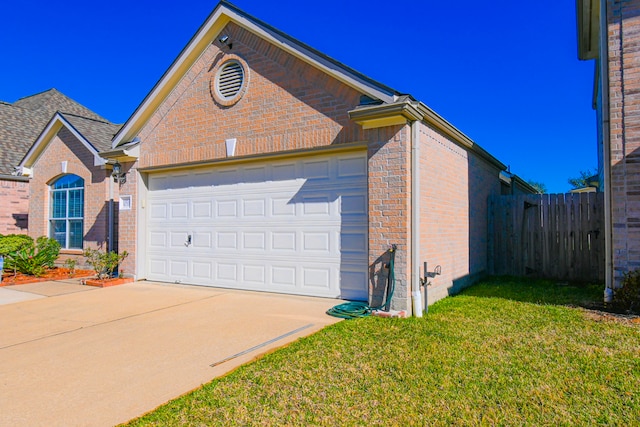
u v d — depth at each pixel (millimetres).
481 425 3102
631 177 6633
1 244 11227
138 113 9961
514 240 11023
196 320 6348
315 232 7918
